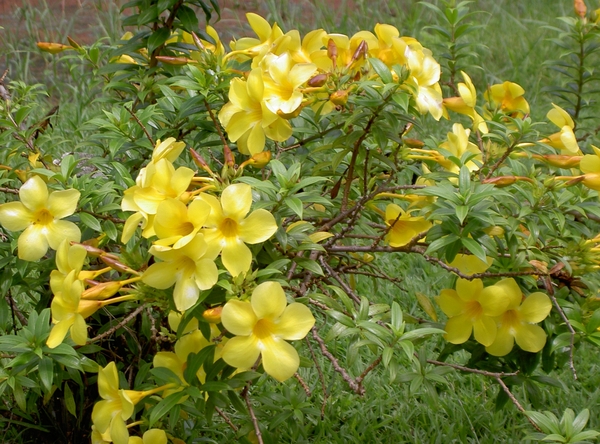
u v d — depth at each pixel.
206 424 0.88
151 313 0.74
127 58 0.97
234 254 0.54
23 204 0.61
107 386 0.60
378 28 0.69
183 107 0.75
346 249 0.71
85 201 0.66
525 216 0.70
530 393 0.72
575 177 0.67
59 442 0.88
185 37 0.95
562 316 0.64
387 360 0.59
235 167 0.72
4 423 0.90
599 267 0.68
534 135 0.76
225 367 0.63
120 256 0.60
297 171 0.62
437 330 0.61
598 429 0.97
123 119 0.78
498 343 0.66
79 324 0.56
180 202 0.54
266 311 0.53
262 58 0.69
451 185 0.67
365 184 0.71
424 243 0.70
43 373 0.64
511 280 0.64
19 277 0.74
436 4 2.36
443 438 0.97
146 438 0.62
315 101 0.65
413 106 0.65
